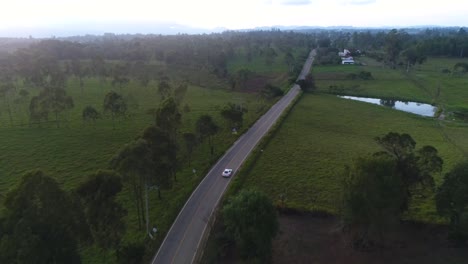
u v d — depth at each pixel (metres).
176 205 63.09
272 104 138.88
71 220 38.09
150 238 54.59
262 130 107.25
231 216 48.53
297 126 113.06
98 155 87.44
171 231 56.75
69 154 88.06
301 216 63.12
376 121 121.12
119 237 47.25
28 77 164.88
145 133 58.50
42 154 87.81
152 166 53.06
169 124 75.44
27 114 123.12
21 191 35.72
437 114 132.50
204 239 54.56
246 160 83.62
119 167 50.50
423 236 57.28
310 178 75.94
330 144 97.06
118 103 105.88
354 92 167.62
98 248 52.94
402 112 133.75
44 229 35.56
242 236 47.66
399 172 54.31
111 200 44.53
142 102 141.62
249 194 49.59
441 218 60.72
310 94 163.25
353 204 51.12
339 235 57.62
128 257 47.31
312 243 55.84
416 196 67.88
